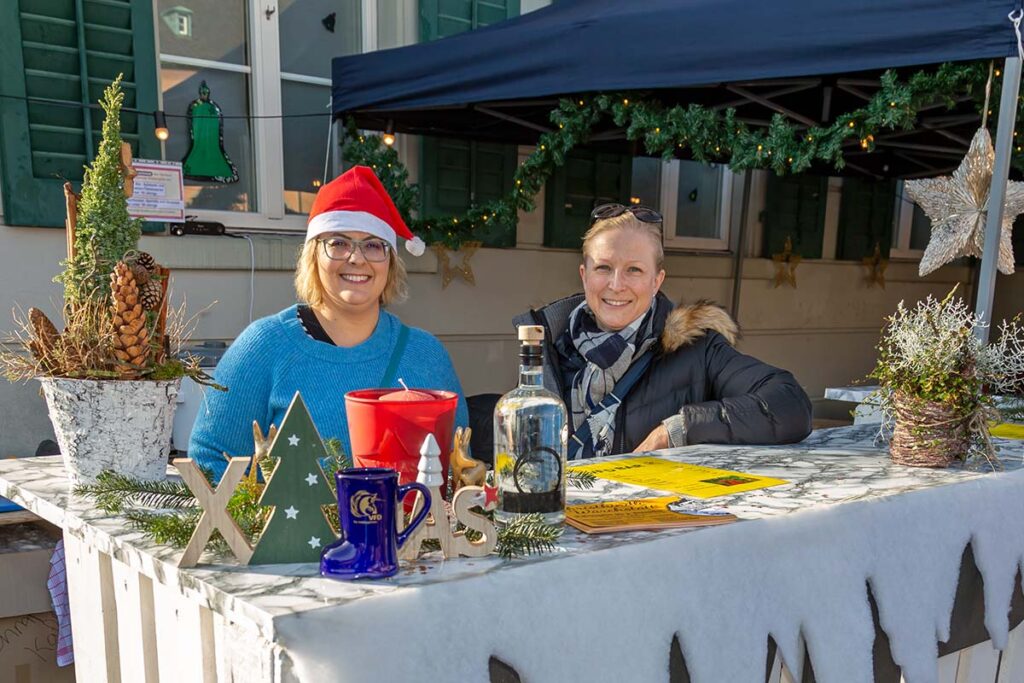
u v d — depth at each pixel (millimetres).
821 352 6215
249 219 3971
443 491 1029
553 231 4789
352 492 781
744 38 2408
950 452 1440
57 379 1095
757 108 4207
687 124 2922
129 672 1040
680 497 1185
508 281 4691
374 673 728
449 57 3258
